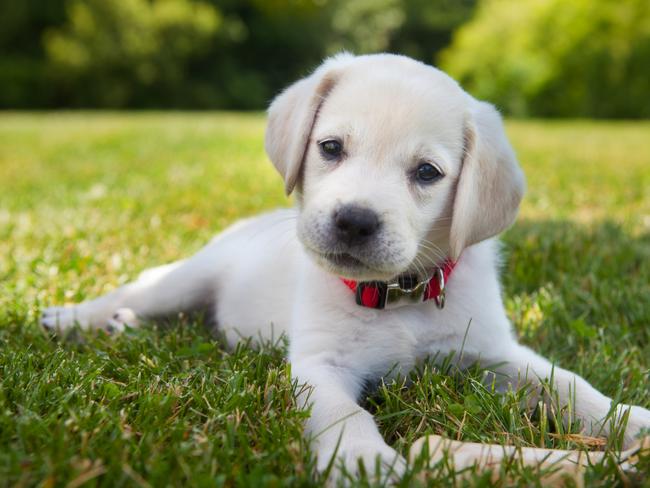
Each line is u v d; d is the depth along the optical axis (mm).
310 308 537
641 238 886
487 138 522
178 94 5641
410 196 497
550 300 680
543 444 462
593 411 496
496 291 561
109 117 3590
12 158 1679
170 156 1714
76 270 745
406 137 494
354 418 456
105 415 445
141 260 792
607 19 3988
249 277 629
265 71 6254
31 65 5238
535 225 930
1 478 389
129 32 5281
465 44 4484
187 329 627
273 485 393
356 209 470
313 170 518
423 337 532
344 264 481
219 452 420
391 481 408
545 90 4156
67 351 560
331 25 6234
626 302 676
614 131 2822
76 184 1305
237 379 492
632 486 414
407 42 6754
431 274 531
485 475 403
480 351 540
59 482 390
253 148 1873
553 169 1578
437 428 471
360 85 510
